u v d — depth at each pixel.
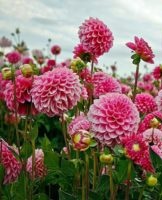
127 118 0.61
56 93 0.68
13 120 1.19
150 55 0.81
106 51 0.90
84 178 0.64
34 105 0.74
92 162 0.71
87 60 0.94
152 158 0.62
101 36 0.89
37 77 0.73
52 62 1.73
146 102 0.98
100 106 0.61
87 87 0.91
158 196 0.65
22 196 0.71
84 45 0.89
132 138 0.57
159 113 0.81
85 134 0.58
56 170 0.72
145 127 0.76
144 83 1.92
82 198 0.63
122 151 0.57
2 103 1.33
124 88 1.19
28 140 0.73
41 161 0.77
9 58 1.89
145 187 0.64
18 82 0.74
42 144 0.80
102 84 0.92
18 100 0.74
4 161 0.72
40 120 1.40
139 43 0.81
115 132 0.60
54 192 0.86
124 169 0.61
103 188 0.65
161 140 0.73
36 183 0.77
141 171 0.68
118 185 0.66
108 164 0.58
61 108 0.69
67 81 0.69
